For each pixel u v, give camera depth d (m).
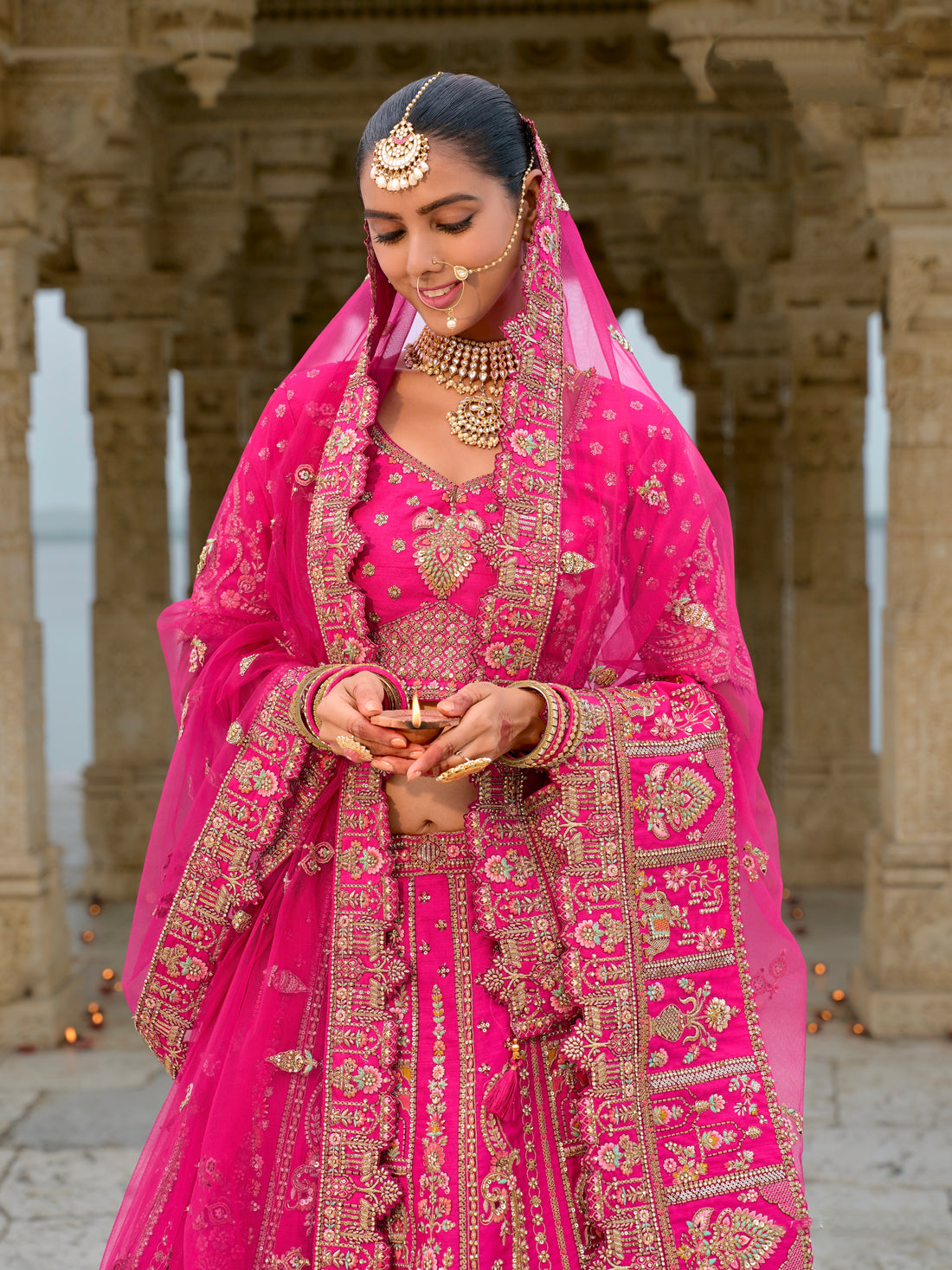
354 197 8.70
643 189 6.64
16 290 4.50
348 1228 1.35
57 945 4.75
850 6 4.39
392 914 1.39
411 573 1.42
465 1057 1.37
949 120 4.45
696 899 1.47
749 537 8.38
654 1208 1.38
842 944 5.79
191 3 4.34
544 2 6.41
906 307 4.58
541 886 1.42
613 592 1.51
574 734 1.39
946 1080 4.20
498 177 1.38
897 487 4.64
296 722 1.42
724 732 1.51
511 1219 1.34
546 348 1.47
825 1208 3.30
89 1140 3.77
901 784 4.66
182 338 8.23
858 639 6.78
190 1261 1.39
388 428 1.50
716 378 10.38
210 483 8.35
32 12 4.36
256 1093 1.43
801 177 6.41
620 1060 1.39
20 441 4.57
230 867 1.46
